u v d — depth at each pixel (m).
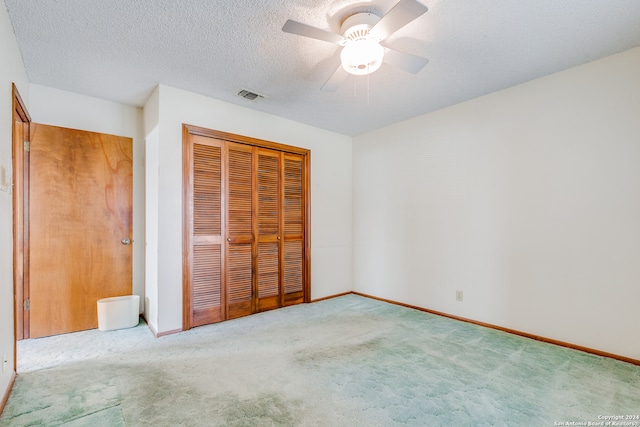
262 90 2.86
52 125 2.79
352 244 4.37
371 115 3.53
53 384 1.88
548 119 2.58
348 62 1.78
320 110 3.36
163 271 2.72
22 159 2.62
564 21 1.86
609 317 2.28
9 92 1.86
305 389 1.84
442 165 3.32
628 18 1.83
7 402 1.68
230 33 1.99
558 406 1.67
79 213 2.86
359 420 1.56
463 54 2.23
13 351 1.92
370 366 2.13
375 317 3.23
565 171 2.49
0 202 1.64
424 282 3.48
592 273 2.35
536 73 2.54
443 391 1.82
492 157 2.92
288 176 3.69
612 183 2.27
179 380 1.93
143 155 3.25
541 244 2.61
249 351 2.37
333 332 2.79
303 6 1.74
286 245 3.66
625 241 2.21
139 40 2.06
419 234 3.54
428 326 2.95
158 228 2.71
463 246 3.13
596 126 2.34
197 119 2.94
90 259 2.91
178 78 2.63
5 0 1.66
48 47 2.13
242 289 3.26
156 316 2.71
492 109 2.92
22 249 2.60
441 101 3.12
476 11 1.77
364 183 4.21
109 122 3.10
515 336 2.69
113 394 1.77
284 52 2.22
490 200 2.94
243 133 3.26
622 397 1.76
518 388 1.85
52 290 2.71
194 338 2.64
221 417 1.57
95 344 2.50
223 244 3.12
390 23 1.63
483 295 2.97
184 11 1.77
